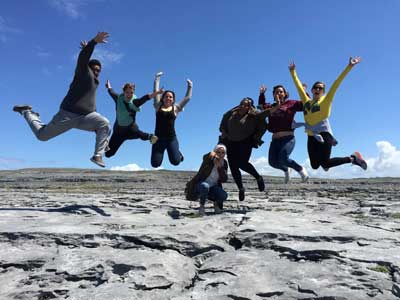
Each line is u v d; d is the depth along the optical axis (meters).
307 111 4.57
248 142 4.62
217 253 3.13
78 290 2.47
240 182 4.70
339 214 5.15
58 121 4.01
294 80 4.76
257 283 2.46
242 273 2.64
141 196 7.91
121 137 4.63
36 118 4.26
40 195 8.23
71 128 4.10
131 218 4.30
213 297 2.31
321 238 3.27
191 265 2.90
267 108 4.66
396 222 4.30
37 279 2.63
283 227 3.71
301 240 3.27
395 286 2.35
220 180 4.70
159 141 4.66
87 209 4.93
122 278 2.59
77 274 2.65
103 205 5.80
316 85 4.51
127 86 4.41
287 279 2.50
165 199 7.02
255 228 3.62
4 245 3.25
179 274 2.69
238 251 3.15
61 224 3.84
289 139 4.57
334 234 3.34
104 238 3.32
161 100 4.65
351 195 8.63
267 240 3.33
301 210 5.52
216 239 3.44
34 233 3.36
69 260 2.86
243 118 4.48
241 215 4.46
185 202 6.38
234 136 4.54
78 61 3.92
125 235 3.30
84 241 3.28
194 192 4.68
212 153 4.59
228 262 2.86
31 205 5.92
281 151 4.54
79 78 3.98
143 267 2.68
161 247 3.17
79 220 4.13
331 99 4.41
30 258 2.91
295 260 2.90
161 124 4.61
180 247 3.17
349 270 2.59
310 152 4.65
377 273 2.54
